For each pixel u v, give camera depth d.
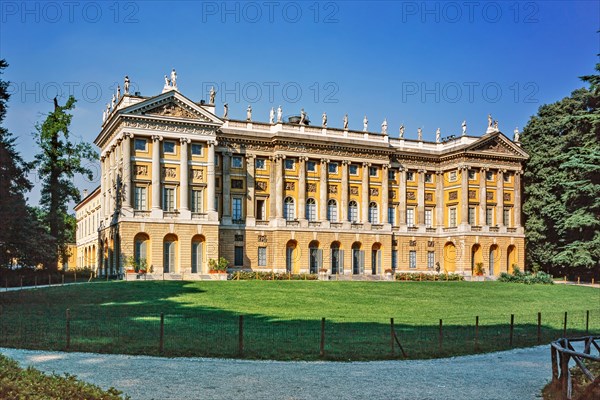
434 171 105.50
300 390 21.31
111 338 31.81
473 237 100.38
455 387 22.52
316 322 41.75
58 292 56.56
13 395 14.16
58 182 86.75
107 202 88.94
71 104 86.38
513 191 105.06
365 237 96.94
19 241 69.38
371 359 28.47
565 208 82.19
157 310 46.03
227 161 89.25
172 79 82.50
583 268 91.06
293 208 93.81
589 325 44.56
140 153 79.81
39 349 28.86
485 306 58.16
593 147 74.19
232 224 88.75
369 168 99.50
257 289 63.25
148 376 23.06
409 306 55.62
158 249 79.25
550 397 20.45
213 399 19.75
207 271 81.94
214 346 30.11
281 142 91.88
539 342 35.84
